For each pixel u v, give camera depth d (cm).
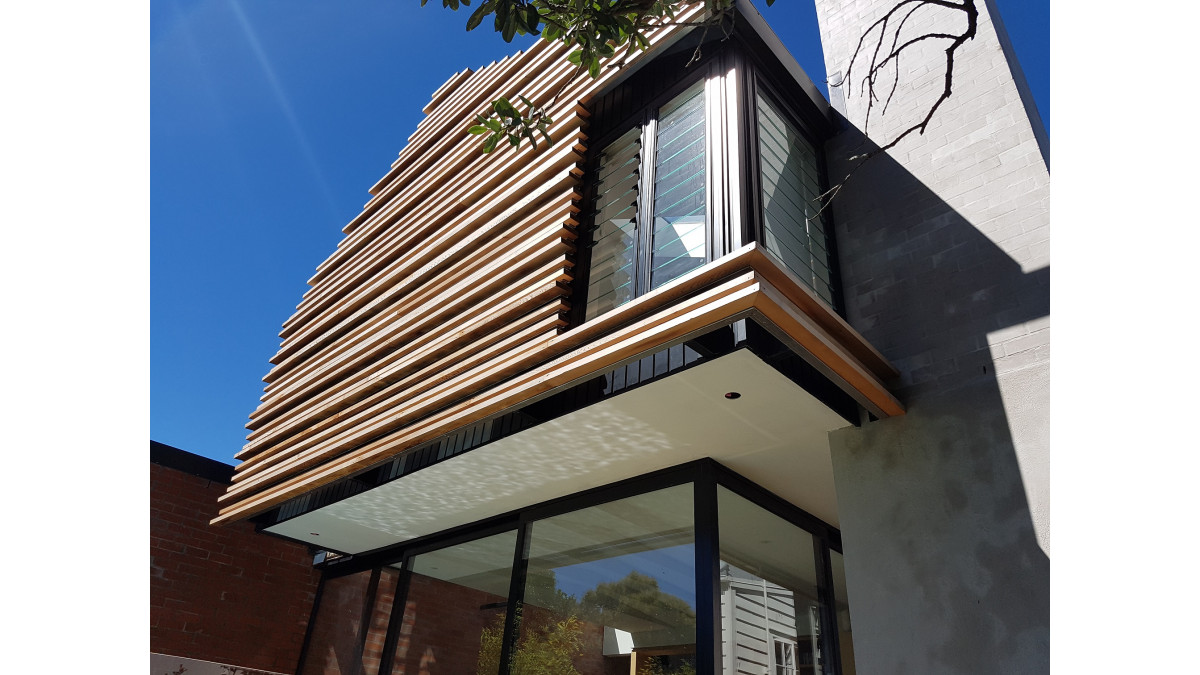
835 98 552
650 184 439
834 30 586
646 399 380
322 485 530
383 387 538
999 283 394
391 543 671
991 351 377
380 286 639
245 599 717
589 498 502
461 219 569
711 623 392
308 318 778
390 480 518
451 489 529
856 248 473
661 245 408
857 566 369
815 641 463
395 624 627
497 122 325
